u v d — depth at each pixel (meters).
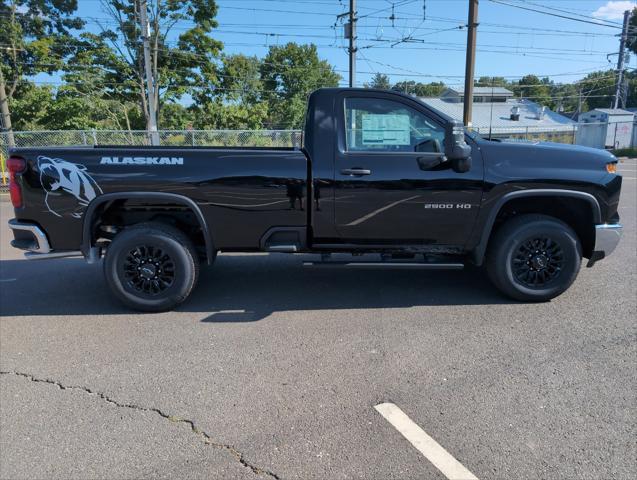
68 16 31.27
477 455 2.56
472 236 4.58
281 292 5.25
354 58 23.39
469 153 4.17
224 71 34.09
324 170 4.42
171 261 4.57
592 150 4.65
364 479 2.40
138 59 29.77
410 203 4.46
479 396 3.12
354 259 4.80
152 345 3.96
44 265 6.54
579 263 4.67
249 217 4.51
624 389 3.18
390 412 2.96
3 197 14.79
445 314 4.54
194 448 2.65
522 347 3.82
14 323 4.46
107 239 4.91
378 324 4.33
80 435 2.78
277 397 3.14
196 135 18.11
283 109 56.81
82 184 4.37
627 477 2.38
